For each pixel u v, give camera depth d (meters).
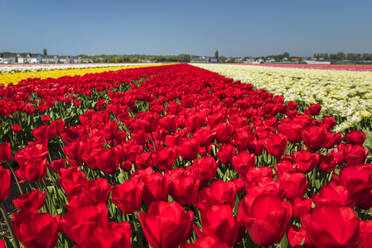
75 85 9.20
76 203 1.47
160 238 0.99
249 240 1.62
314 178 2.33
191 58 139.50
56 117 6.36
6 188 1.56
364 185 1.32
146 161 2.03
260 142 2.40
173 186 1.44
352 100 6.76
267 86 11.16
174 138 2.53
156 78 11.20
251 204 1.05
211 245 0.90
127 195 1.28
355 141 2.54
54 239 1.15
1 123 5.68
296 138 2.55
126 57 135.12
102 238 0.97
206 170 1.73
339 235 0.92
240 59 134.12
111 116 5.72
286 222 0.98
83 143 2.56
